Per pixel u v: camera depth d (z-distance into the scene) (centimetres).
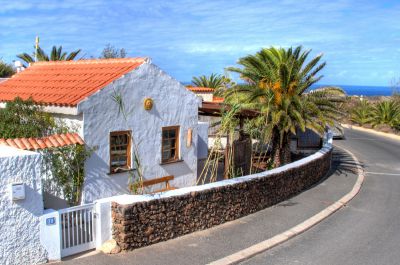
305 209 1275
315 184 1669
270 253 928
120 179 1176
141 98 1226
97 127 1104
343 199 1441
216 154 1420
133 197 894
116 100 1090
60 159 1009
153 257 839
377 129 4356
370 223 1195
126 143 1210
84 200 1080
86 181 1084
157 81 1273
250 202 1190
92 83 1180
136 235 874
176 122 1359
